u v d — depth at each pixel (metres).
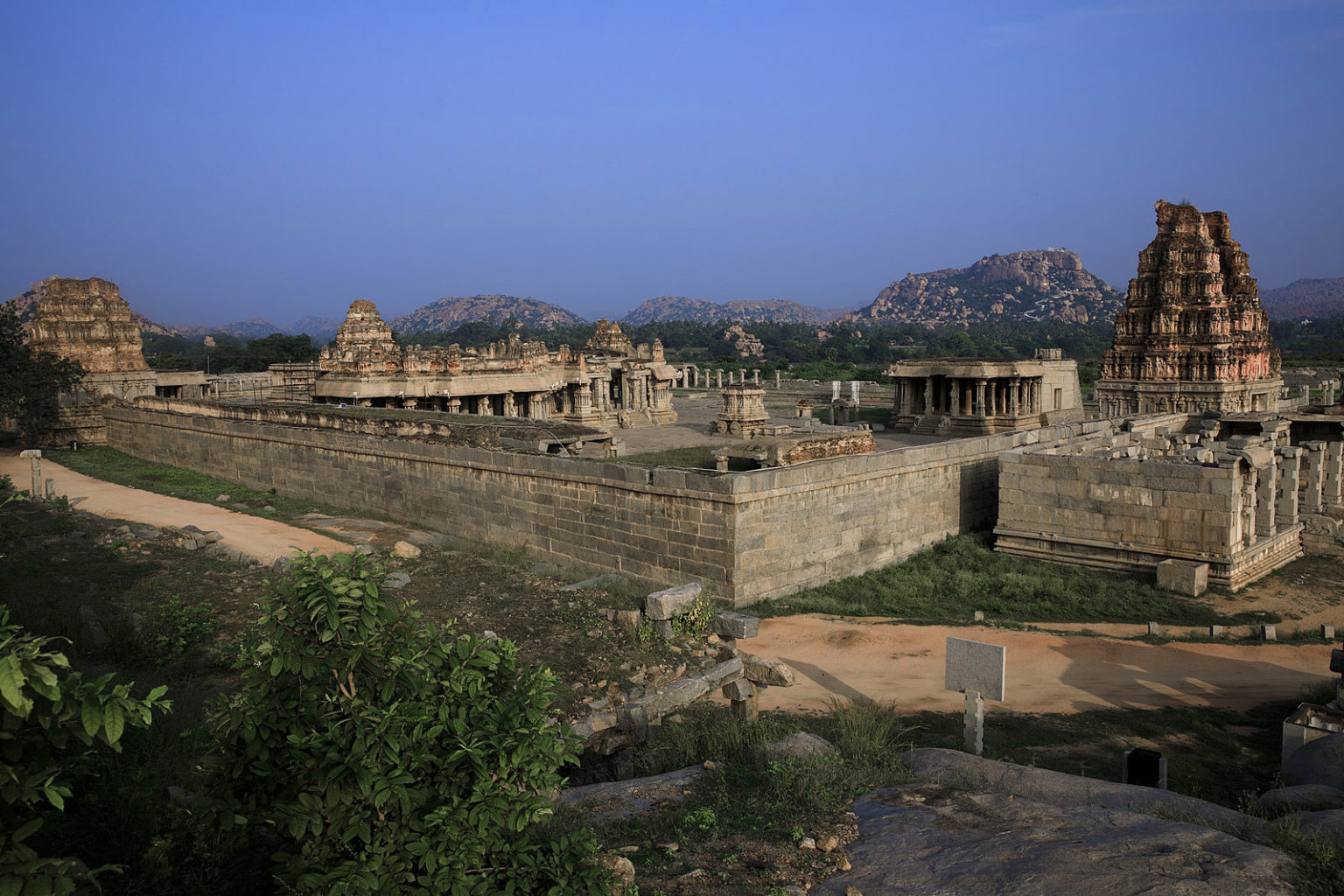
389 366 50.25
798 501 24.75
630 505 25.34
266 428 39.62
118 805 8.27
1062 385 65.06
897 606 24.50
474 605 20.61
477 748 6.80
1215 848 7.83
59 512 30.19
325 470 36.81
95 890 6.33
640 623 18.39
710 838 8.74
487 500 29.88
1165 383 57.16
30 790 5.44
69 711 5.61
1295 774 12.69
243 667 7.63
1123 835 8.18
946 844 8.22
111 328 56.12
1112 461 27.30
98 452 50.31
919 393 63.59
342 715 7.00
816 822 8.97
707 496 23.41
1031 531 28.91
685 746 12.26
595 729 12.88
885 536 28.05
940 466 30.22
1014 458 29.17
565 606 20.42
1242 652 20.58
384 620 7.30
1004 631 22.14
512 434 32.41
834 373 123.81
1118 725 15.89
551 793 7.37
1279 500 29.95
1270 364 61.44
